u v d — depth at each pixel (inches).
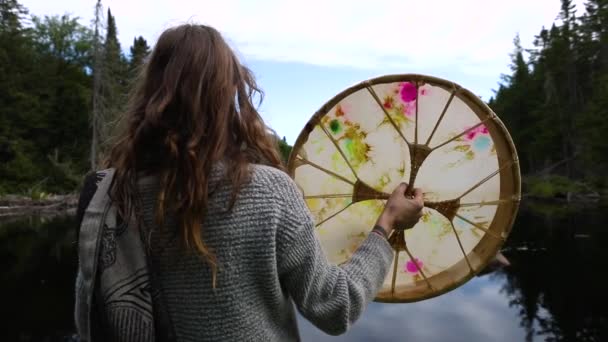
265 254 36.9
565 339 253.3
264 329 38.1
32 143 1424.7
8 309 321.4
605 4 1702.8
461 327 275.9
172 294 37.9
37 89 1521.9
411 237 72.0
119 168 39.6
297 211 38.8
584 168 1556.3
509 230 68.0
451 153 70.1
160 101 39.2
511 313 297.3
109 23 1772.9
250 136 41.7
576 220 709.9
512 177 67.3
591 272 385.1
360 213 71.6
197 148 37.4
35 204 1095.6
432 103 68.8
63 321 299.9
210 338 37.0
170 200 36.9
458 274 70.5
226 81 40.0
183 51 40.3
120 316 36.8
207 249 36.4
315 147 70.4
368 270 43.9
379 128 70.3
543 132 1856.5
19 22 1583.4
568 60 1815.9
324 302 39.4
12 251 514.6
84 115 1578.5
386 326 277.3
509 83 2485.2
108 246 38.1
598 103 1450.5
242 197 37.3
